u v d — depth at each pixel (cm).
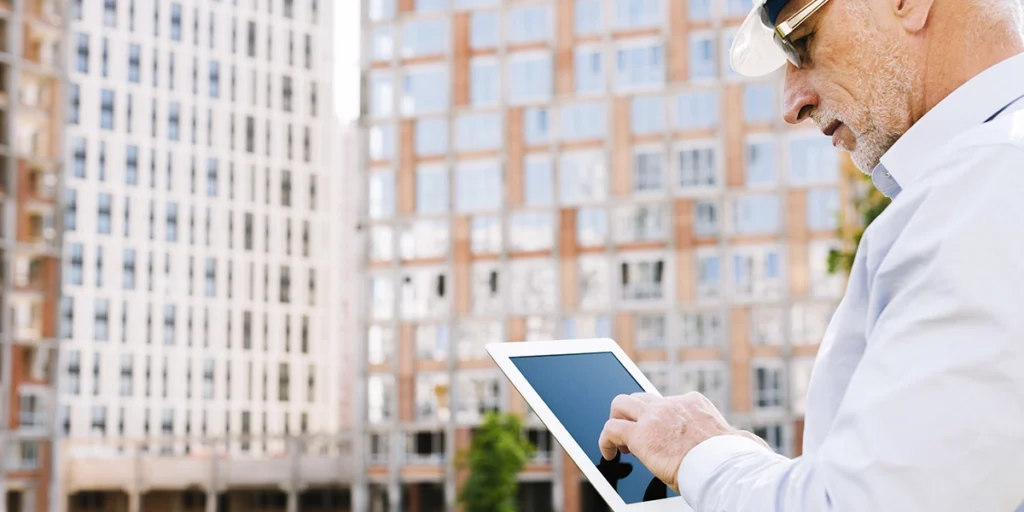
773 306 4488
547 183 4859
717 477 144
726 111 4609
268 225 8144
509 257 4862
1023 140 125
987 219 122
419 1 5084
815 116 161
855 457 122
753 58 199
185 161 7750
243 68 8056
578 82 4872
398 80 5078
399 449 4900
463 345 4875
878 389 124
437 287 4947
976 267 120
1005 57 145
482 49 4978
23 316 5197
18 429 4981
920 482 117
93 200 7356
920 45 148
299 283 8294
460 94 4978
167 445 7538
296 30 8344
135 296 7488
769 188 4522
